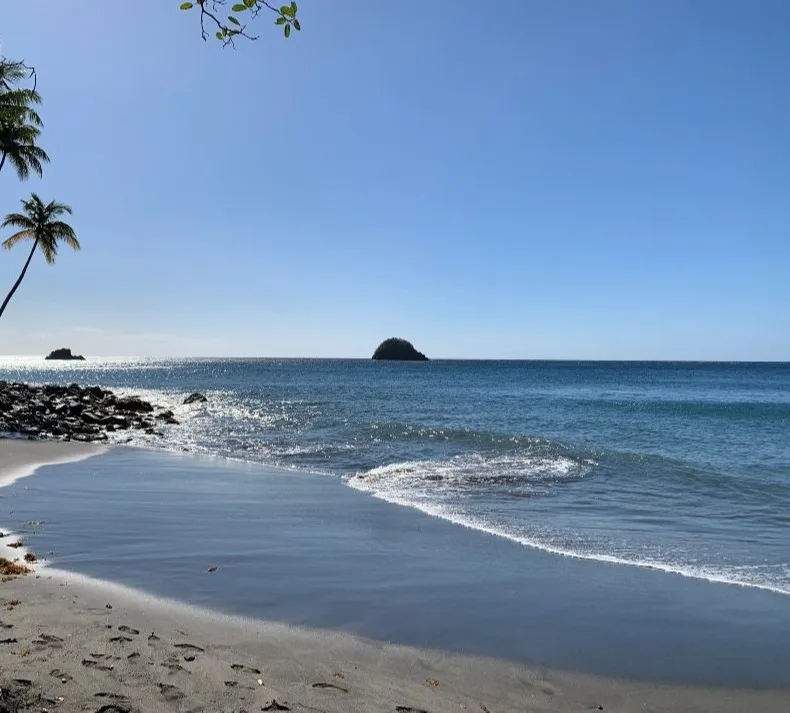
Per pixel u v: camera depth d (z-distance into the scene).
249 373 122.31
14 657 4.90
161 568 8.29
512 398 49.97
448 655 6.02
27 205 40.81
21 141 28.98
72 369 148.38
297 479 16.22
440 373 119.19
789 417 32.56
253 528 10.80
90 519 11.03
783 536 10.66
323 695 4.88
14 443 22.00
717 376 104.00
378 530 10.86
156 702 4.41
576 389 65.12
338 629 6.49
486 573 8.56
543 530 10.98
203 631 6.11
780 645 6.41
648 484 15.12
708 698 5.37
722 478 15.58
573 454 19.56
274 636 6.17
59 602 6.54
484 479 15.79
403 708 4.80
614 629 6.75
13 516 11.05
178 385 76.75
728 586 8.15
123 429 29.25
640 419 32.06
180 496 13.59
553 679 5.62
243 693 4.71
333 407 41.50
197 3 3.57
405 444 22.98
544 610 7.25
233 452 21.81
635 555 9.51
